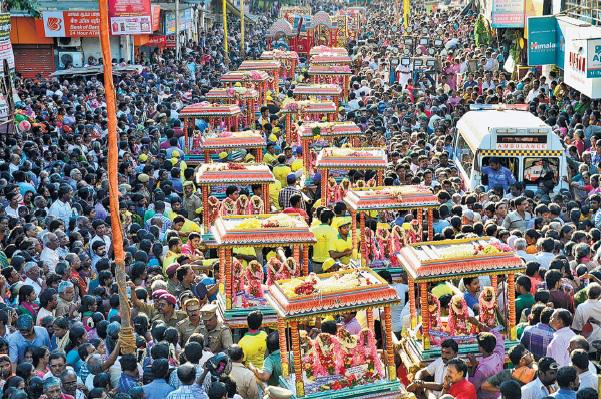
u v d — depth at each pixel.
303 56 76.56
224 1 71.88
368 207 20.28
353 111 41.88
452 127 37.09
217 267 19.42
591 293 16.36
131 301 17.67
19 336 15.84
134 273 18.50
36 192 25.86
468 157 28.56
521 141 26.64
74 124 37.50
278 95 48.62
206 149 28.83
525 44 49.22
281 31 75.94
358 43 77.69
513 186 25.69
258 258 21.42
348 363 14.40
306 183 28.88
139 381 14.37
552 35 40.53
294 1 140.12
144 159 31.06
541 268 17.94
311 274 15.02
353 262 20.80
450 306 15.88
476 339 15.67
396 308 18.58
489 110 31.28
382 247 20.47
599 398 12.67
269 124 37.78
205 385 13.94
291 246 19.78
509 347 16.00
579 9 40.16
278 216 18.53
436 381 14.86
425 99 42.81
